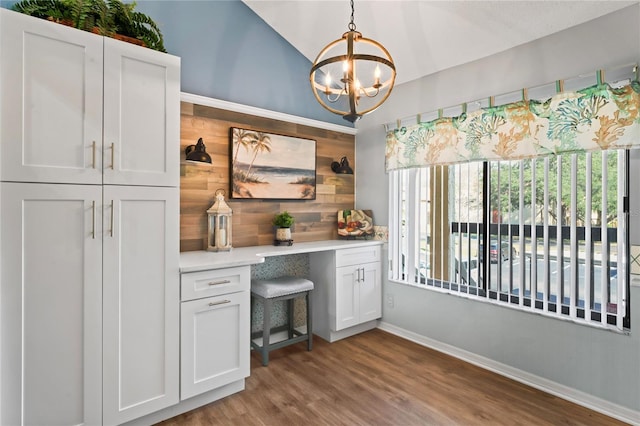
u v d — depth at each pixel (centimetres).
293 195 318
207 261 218
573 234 218
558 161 223
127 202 182
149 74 188
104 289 176
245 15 294
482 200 265
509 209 249
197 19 267
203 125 267
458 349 282
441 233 293
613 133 198
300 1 274
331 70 346
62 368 166
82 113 168
